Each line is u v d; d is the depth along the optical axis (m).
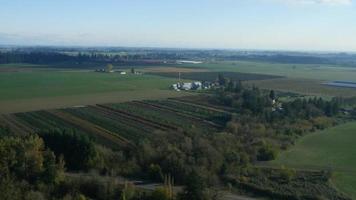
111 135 125.25
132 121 145.62
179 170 93.19
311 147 125.25
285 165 106.38
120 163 98.31
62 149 98.56
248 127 135.75
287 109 161.12
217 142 113.62
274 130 137.62
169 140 114.44
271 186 91.31
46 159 87.00
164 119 149.75
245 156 105.38
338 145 128.00
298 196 86.19
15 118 145.88
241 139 122.62
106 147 110.69
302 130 141.25
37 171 83.62
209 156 100.81
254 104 164.25
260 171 100.00
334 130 149.00
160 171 93.06
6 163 82.19
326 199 84.94
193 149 103.94
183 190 78.25
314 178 96.50
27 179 82.38
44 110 161.12
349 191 89.69
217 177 94.75
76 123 140.38
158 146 106.12
